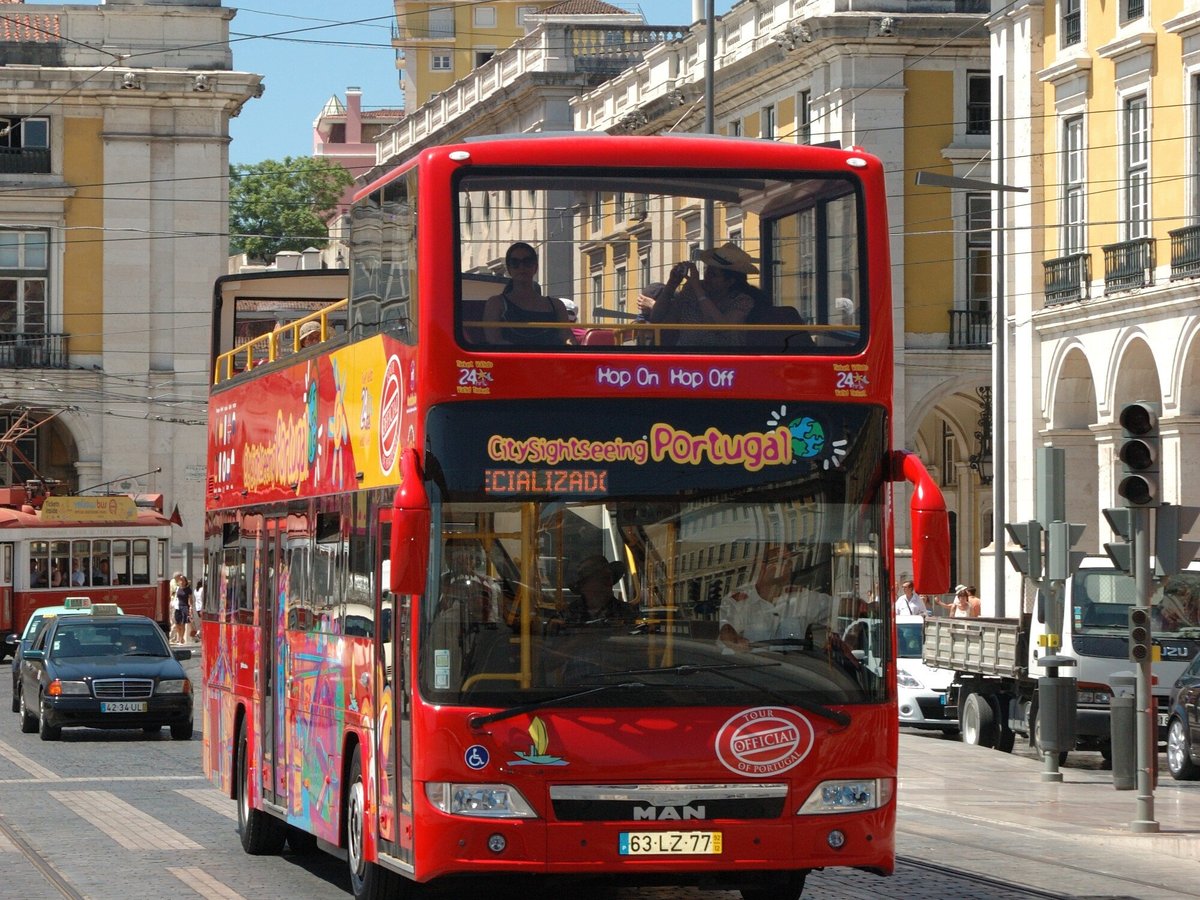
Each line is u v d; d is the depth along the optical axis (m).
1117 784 26.12
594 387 13.59
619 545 13.47
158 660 35.34
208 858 19.11
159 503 65.25
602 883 14.02
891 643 13.72
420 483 13.09
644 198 13.95
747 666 13.45
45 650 35.53
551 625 13.34
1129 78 47.59
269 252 123.38
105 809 23.50
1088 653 30.31
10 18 75.81
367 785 14.83
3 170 75.00
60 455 77.38
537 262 13.79
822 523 13.73
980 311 62.81
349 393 15.89
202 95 76.00
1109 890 17.31
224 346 22.75
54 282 75.56
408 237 14.13
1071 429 50.88
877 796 13.53
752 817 13.34
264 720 18.84
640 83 75.88
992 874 18.25
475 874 13.34
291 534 18.02
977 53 61.91
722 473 13.65
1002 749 33.31
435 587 13.36
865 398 13.91
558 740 13.19
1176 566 21.77
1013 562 27.80
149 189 76.25
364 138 154.50
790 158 14.17
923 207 62.19
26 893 16.75
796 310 13.98
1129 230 47.94
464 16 133.12
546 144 13.95
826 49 61.88
